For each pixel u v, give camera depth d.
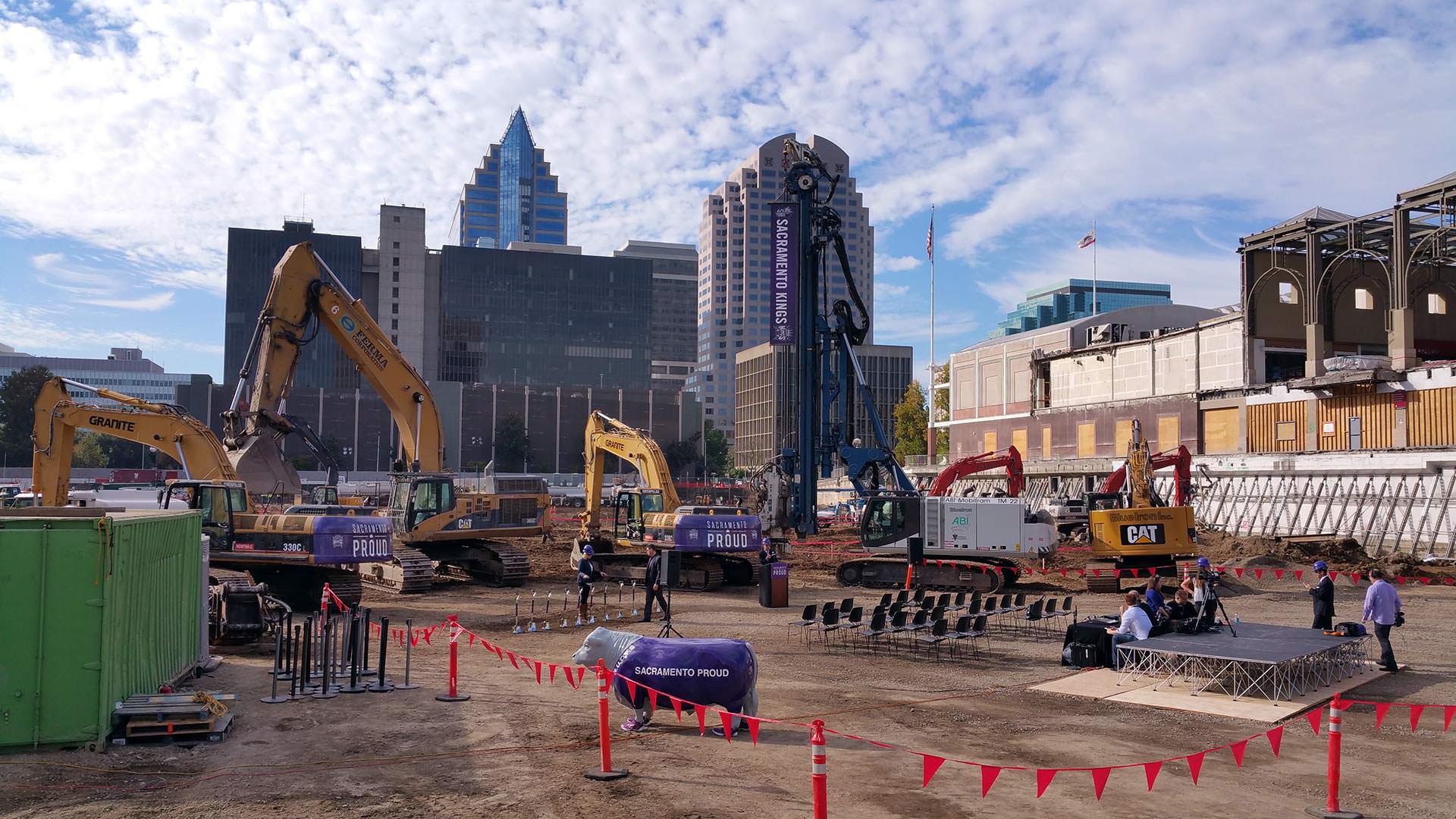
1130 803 10.38
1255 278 57.47
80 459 143.62
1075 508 54.38
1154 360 64.38
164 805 9.75
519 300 189.38
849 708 14.79
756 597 30.14
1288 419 54.06
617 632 13.52
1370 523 46.97
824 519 64.00
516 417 157.75
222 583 20.06
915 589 32.31
